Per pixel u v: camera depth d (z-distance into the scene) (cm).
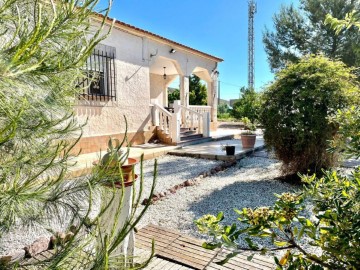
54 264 110
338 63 476
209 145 923
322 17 1223
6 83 89
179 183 502
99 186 154
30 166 136
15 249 246
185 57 1078
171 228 324
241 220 146
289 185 493
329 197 152
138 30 794
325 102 443
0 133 93
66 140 175
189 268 231
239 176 575
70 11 123
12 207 104
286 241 146
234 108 1931
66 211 145
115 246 107
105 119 734
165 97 1525
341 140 196
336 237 127
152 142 898
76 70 132
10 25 119
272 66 1438
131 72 809
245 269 229
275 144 500
